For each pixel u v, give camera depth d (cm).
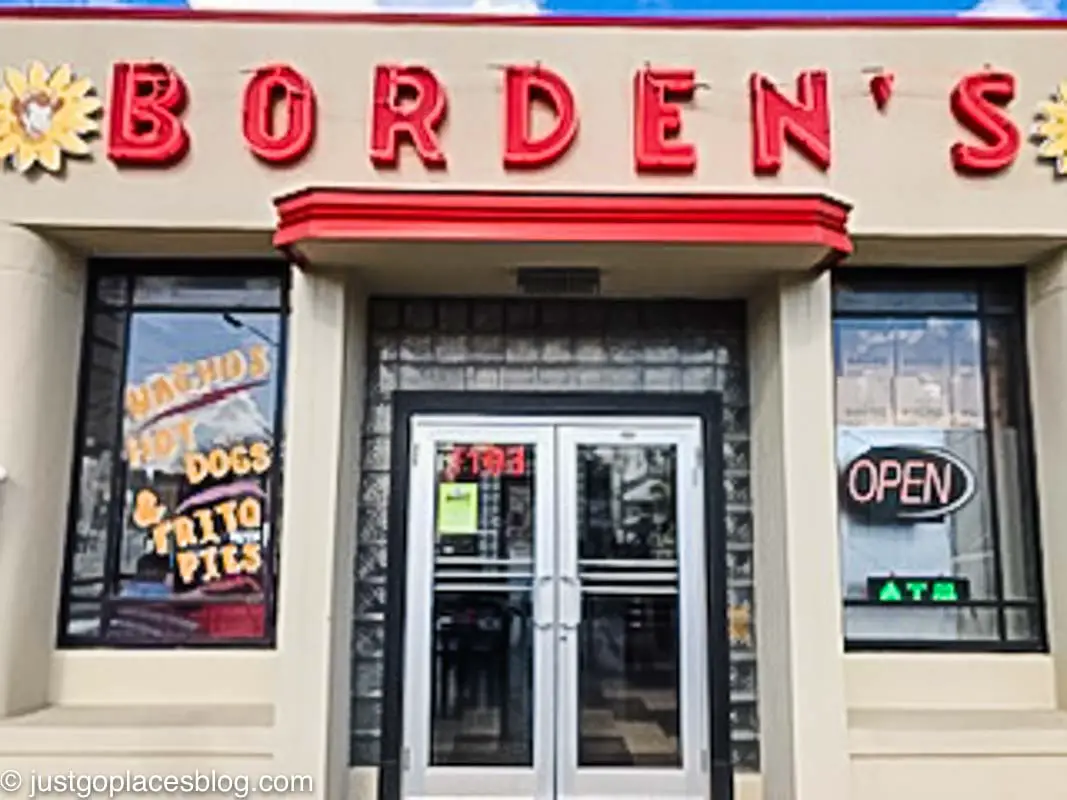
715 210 464
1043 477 548
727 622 562
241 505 552
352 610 550
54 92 512
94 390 559
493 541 570
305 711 480
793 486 502
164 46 517
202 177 509
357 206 463
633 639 562
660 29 521
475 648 560
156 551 548
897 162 517
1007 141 518
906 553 559
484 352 584
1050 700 538
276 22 518
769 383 536
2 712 487
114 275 567
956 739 483
